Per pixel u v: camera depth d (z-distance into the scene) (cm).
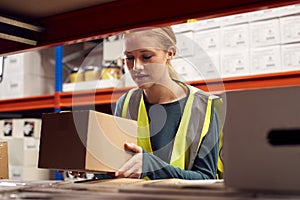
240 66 199
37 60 261
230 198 52
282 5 80
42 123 94
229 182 61
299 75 189
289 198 51
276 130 58
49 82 267
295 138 60
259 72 196
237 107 61
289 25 191
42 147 93
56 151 91
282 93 59
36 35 110
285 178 57
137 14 94
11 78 258
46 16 106
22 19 108
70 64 267
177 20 90
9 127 244
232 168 61
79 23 103
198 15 87
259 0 81
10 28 107
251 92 60
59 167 90
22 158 238
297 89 58
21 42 110
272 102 59
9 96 259
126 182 87
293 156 56
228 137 61
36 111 280
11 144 242
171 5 90
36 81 259
